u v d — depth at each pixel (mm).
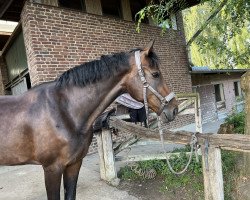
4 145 2344
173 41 9547
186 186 3754
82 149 2430
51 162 2350
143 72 2279
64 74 2430
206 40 5441
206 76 11984
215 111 12422
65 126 2314
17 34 7203
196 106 4699
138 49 2404
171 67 9359
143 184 4086
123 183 4191
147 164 4355
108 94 2404
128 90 2396
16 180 4719
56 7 6234
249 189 3229
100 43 7086
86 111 2396
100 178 4469
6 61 9625
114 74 2359
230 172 3766
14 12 8188
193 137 2947
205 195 2988
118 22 7590
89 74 2357
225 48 5680
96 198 3721
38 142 2309
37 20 5902
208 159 2889
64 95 2383
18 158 2396
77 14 6637
